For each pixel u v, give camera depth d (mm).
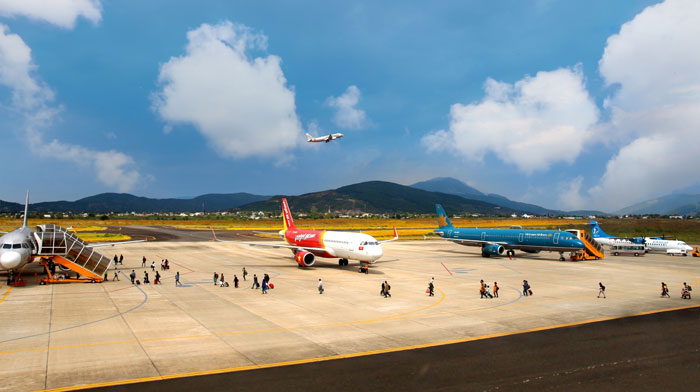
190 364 20609
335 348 23422
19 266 41656
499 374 19438
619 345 24375
